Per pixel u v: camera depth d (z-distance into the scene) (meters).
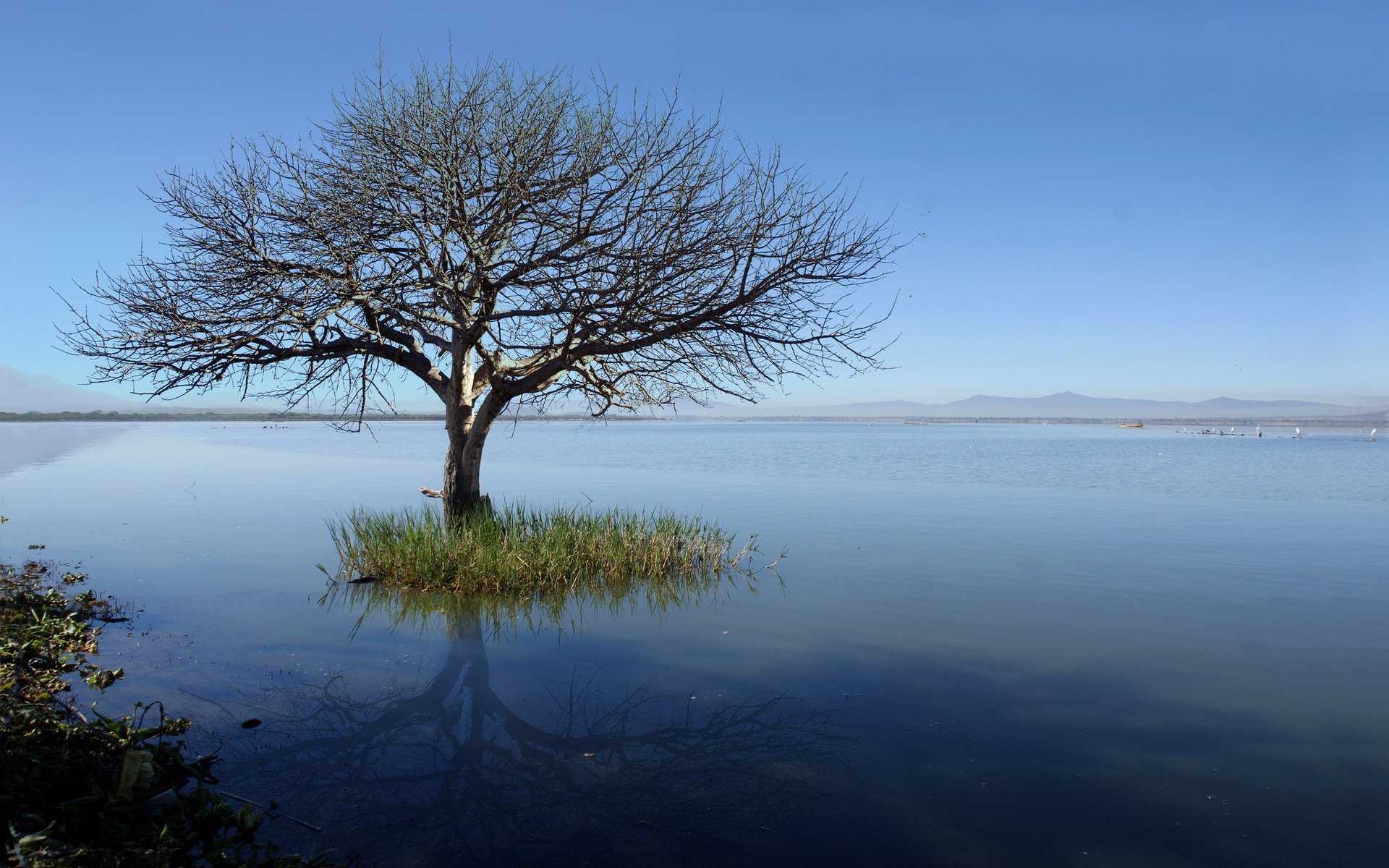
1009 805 5.54
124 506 21.47
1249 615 10.75
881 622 10.41
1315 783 5.90
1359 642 9.47
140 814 4.78
